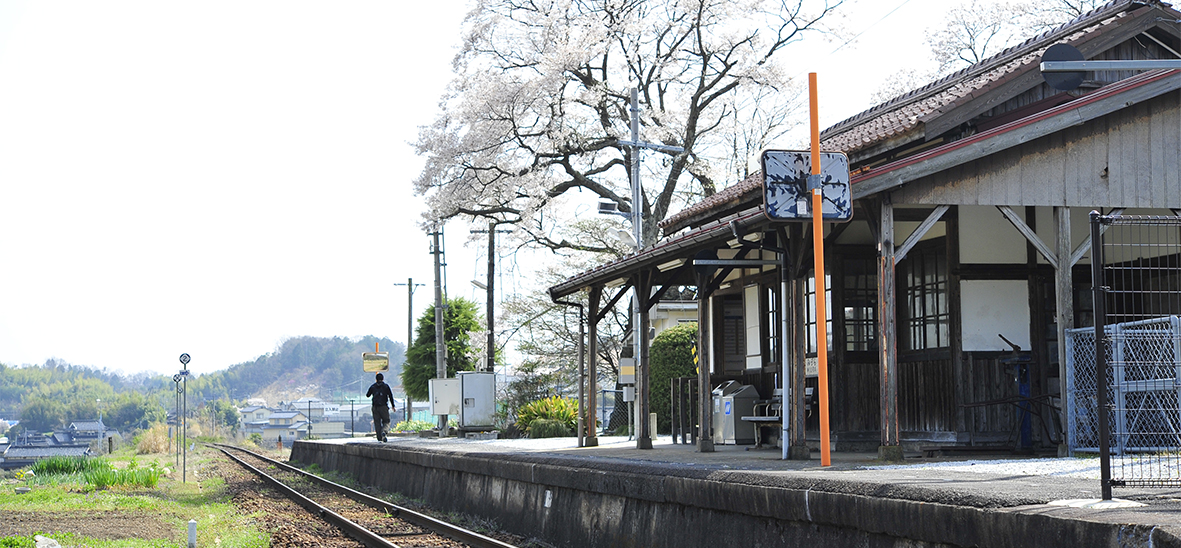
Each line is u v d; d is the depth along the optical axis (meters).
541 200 31.48
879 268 11.47
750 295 17.67
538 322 36.12
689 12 31.38
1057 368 13.53
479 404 30.80
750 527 8.47
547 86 30.11
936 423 13.63
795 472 8.59
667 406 26.47
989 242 13.59
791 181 11.01
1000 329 13.48
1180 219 6.59
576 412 28.86
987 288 13.52
